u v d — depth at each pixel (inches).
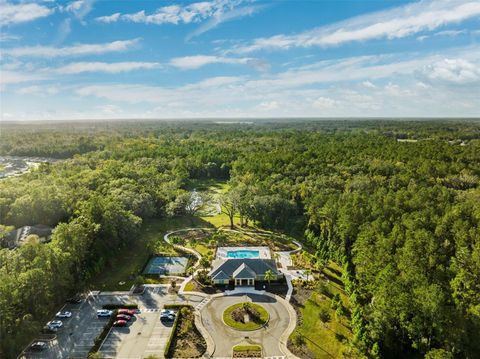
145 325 2586.1
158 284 3174.2
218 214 5265.8
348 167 5753.0
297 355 2262.6
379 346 2268.7
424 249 2822.3
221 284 3142.2
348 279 2982.3
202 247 4001.0
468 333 2005.4
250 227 4665.4
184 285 3152.1
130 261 3656.5
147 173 6087.6
